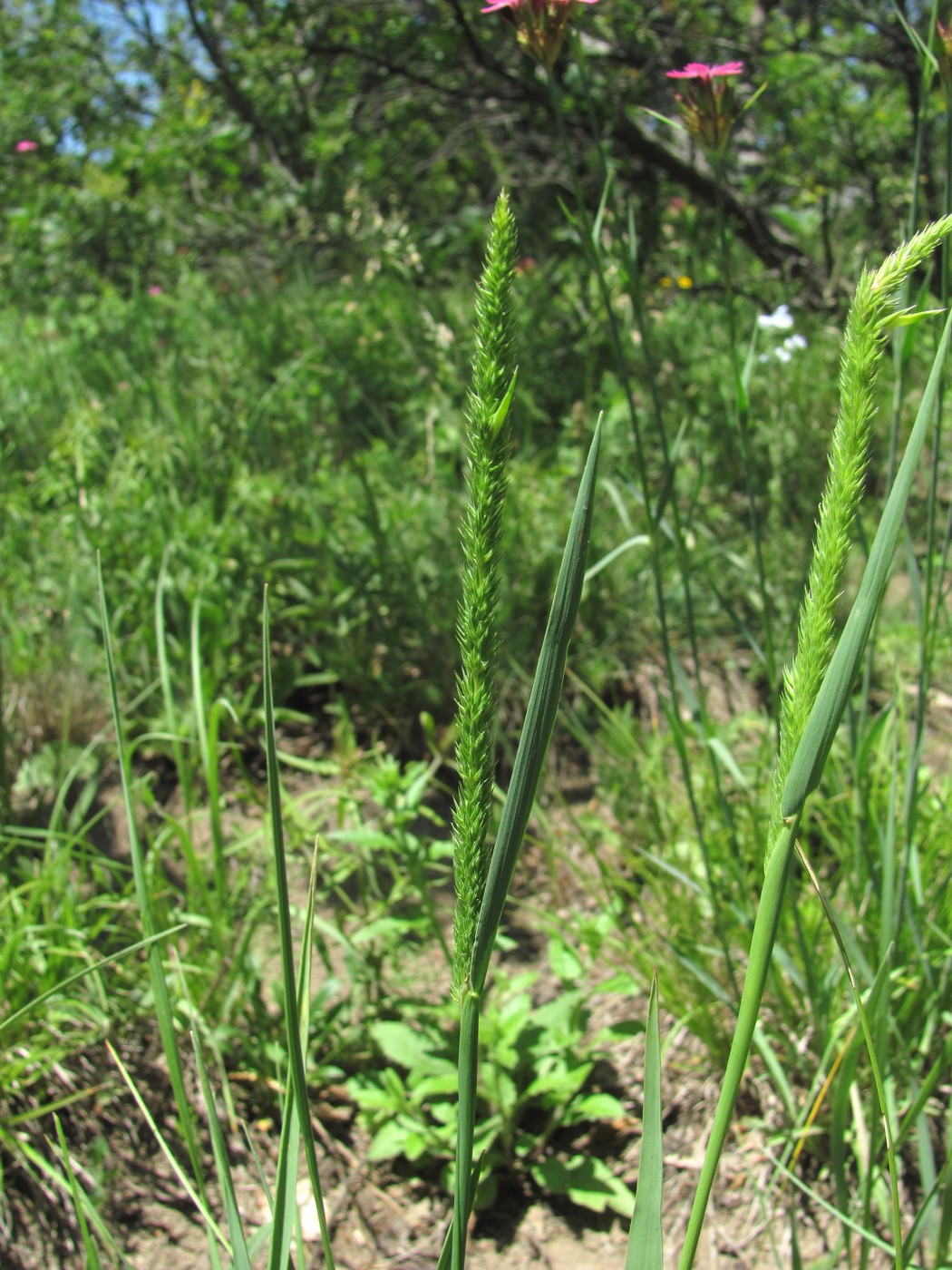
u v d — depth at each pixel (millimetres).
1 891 2156
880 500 3361
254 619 3230
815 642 696
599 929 2182
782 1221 1861
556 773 3135
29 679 2961
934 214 5684
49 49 9734
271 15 7539
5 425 4219
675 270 6793
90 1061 2047
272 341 4867
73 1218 1874
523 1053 2059
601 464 3908
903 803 1875
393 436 4207
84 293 8438
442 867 2201
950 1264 1341
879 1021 1446
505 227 626
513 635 3246
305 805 2902
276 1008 2242
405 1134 1963
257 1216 1931
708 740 1860
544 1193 2010
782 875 719
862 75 7418
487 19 6922
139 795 2691
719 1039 2039
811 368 4207
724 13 7258
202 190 9156
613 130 6676
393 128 8234
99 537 3270
